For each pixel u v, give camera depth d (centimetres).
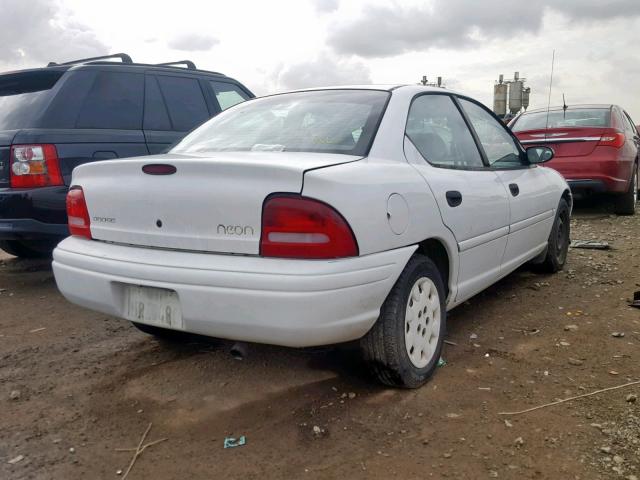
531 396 297
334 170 261
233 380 326
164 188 275
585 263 578
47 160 485
